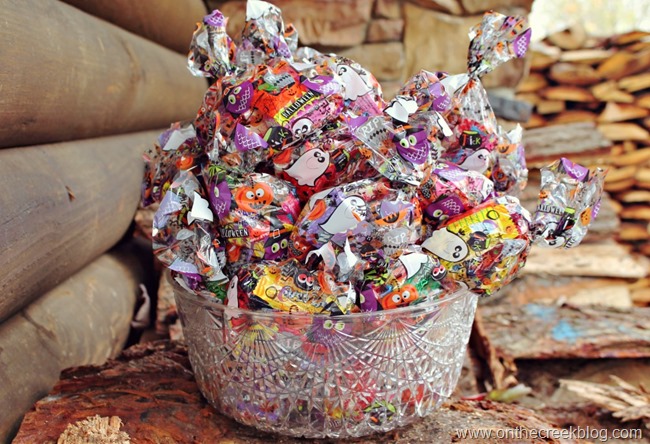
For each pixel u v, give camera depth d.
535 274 1.80
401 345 0.64
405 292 0.63
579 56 2.45
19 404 0.76
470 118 0.73
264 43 0.75
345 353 0.62
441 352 0.68
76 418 0.72
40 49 0.88
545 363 1.40
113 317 1.20
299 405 0.64
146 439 0.68
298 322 0.61
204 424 0.72
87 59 1.09
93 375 0.84
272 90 0.64
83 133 1.17
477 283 0.66
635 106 2.47
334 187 0.65
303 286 0.62
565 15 3.39
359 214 0.60
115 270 1.37
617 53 2.41
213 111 0.68
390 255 0.63
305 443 0.70
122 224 1.38
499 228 0.64
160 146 0.74
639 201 2.56
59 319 0.97
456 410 0.80
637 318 1.45
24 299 0.86
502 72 2.21
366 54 2.16
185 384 0.82
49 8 0.98
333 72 0.68
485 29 0.71
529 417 0.81
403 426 0.72
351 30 2.14
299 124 0.63
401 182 0.62
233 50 0.76
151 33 1.67
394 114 0.62
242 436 0.71
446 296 0.66
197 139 0.71
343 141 0.65
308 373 0.63
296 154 0.65
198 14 1.99
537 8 3.42
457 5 2.14
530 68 2.47
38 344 0.88
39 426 0.70
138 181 1.46
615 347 1.35
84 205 1.06
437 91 0.64
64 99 0.99
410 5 2.14
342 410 0.65
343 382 0.63
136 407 0.74
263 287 0.62
